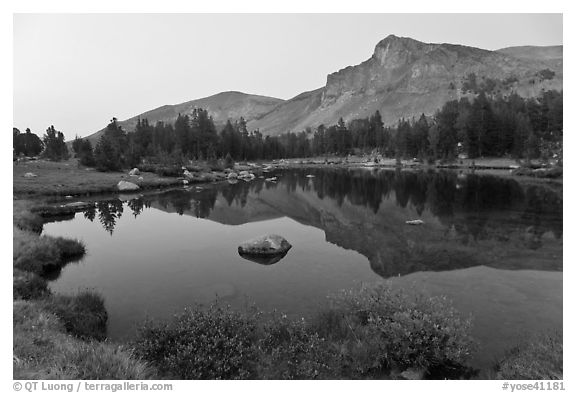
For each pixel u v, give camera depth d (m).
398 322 8.30
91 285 13.65
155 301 11.86
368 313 9.27
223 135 129.25
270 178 75.19
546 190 42.78
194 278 14.39
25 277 11.98
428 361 7.57
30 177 50.84
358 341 7.93
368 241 21.08
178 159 78.62
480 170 82.81
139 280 14.20
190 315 9.17
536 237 20.94
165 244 21.05
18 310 8.62
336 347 7.97
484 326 9.70
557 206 31.66
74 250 18.42
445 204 34.44
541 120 103.62
